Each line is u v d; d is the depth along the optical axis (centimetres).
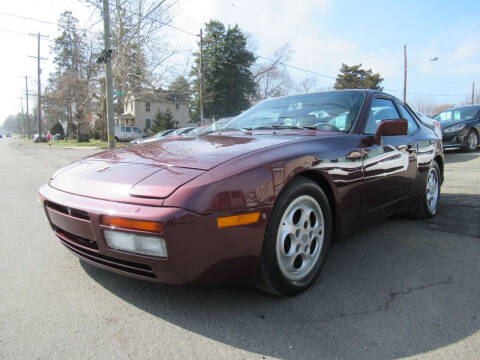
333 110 285
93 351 158
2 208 459
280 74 4688
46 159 1401
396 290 217
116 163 213
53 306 197
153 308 194
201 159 193
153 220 159
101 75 2609
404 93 2958
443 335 170
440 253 278
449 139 995
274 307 196
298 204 204
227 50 3962
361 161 246
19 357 153
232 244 171
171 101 5231
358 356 154
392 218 379
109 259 184
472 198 443
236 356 154
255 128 291
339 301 203
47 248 294
